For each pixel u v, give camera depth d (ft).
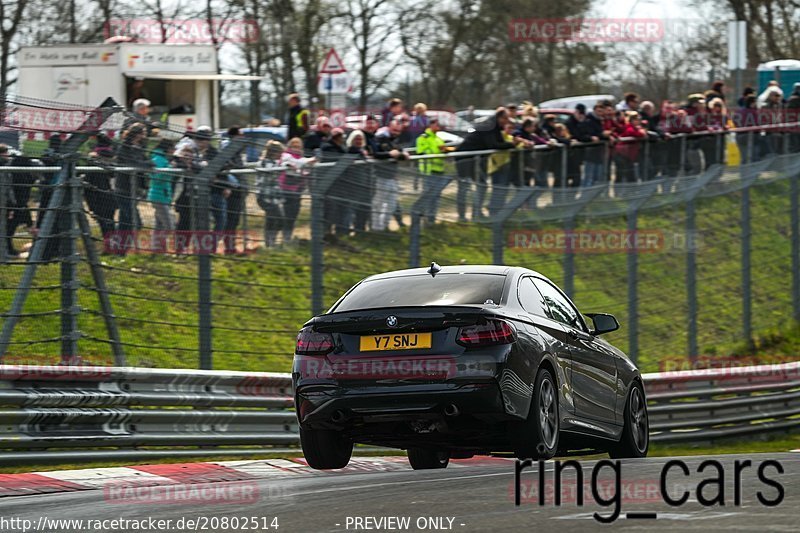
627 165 258.78
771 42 572.92
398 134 239.50
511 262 199.72
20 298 133.39
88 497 93.56
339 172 170.30
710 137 284.82
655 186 227.40
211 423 139.74
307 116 234.58
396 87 539.29
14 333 132.46
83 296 139.54
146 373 134.10
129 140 144.87
